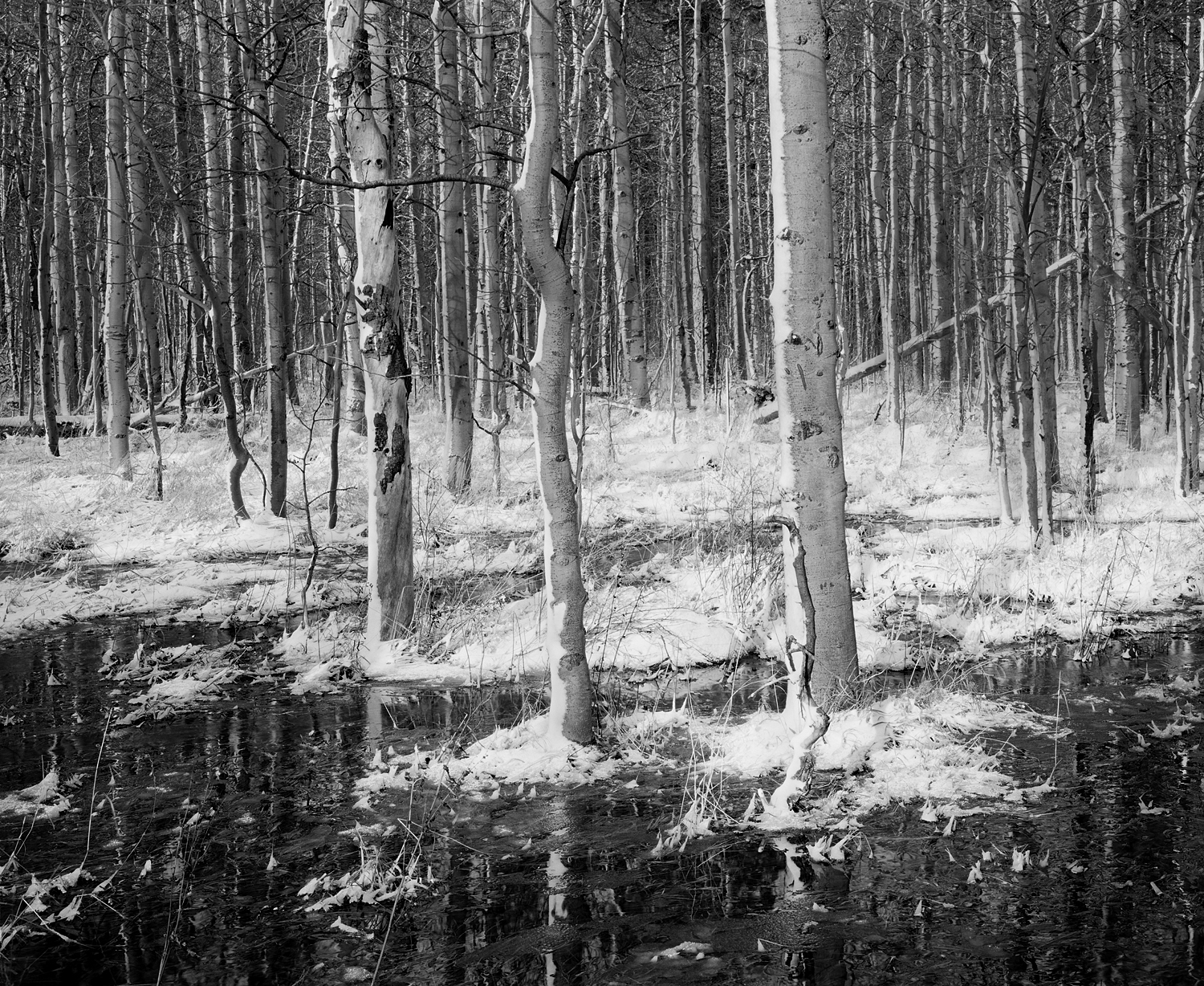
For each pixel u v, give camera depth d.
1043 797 4.90
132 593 10.54
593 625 8.30
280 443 14.29
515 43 15.73
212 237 19.92
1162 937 3.57
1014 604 9.36
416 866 4.31
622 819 4.81
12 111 24.50
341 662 7.82
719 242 29.50
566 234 5.50
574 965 3.50
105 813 5.04
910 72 21.34
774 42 5.67
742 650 7.90
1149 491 14.88
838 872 4.17
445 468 17.12
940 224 21.84
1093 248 14.70
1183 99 16.09
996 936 3.61
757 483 15.09
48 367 19.41
